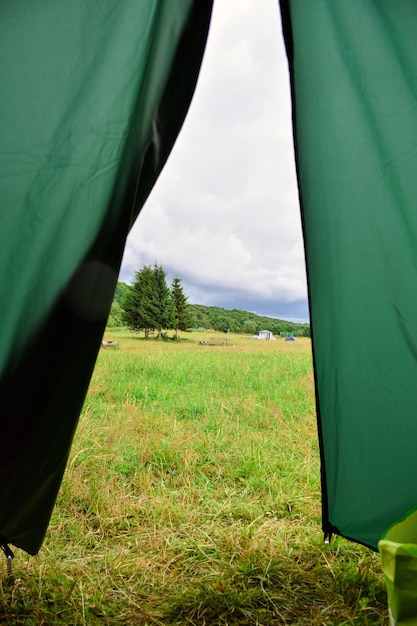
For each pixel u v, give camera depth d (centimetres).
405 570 117
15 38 144
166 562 192
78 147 149
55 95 147
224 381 697
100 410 466
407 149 157
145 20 146
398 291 165
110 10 146
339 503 185
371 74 154
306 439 374
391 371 171
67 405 159
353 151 159
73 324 153
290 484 272
